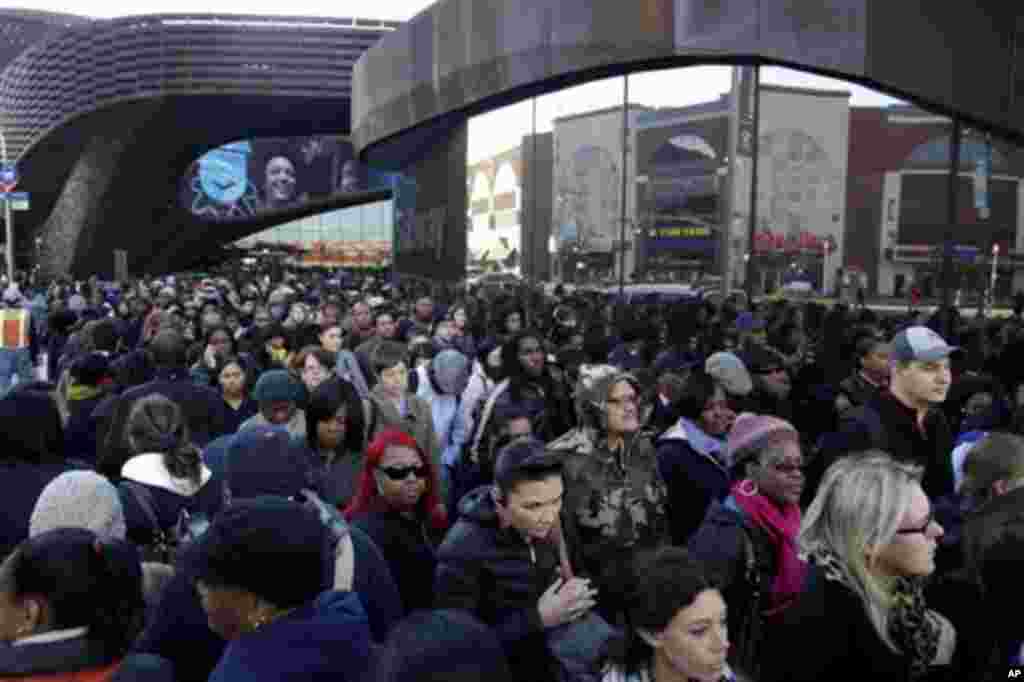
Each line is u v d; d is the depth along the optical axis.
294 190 59.06
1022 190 9.58
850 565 2.10
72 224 48.12
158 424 3.24
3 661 1.85
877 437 3.69
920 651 2.13
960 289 9.70
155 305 11.78
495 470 2.69
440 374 5.64
